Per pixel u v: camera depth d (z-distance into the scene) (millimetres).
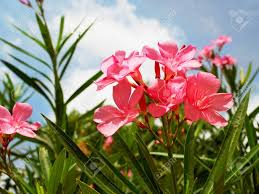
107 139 958
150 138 851
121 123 335
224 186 357
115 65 337
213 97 331
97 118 342
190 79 326
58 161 417
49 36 757
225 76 867
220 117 333
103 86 336
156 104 320
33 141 706
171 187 373
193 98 328
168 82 325
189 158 363
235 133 335
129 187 377
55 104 732
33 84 737
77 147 363
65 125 729
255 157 465
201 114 330
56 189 426
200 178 481
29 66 750
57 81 741
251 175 481
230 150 333
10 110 787
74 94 728
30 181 595
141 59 333
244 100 342
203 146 786
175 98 320
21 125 481
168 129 355
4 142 480
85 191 329
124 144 369
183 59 345
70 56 751
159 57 337
